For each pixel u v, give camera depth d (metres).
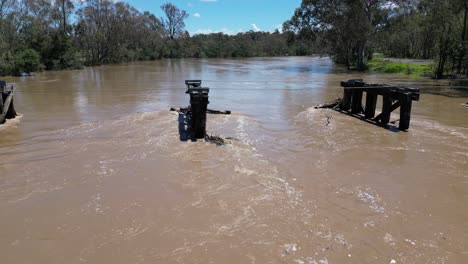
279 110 17.86
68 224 6.85
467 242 6.39
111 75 38.75
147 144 11.53
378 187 8.60
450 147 11.67
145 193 8.08
